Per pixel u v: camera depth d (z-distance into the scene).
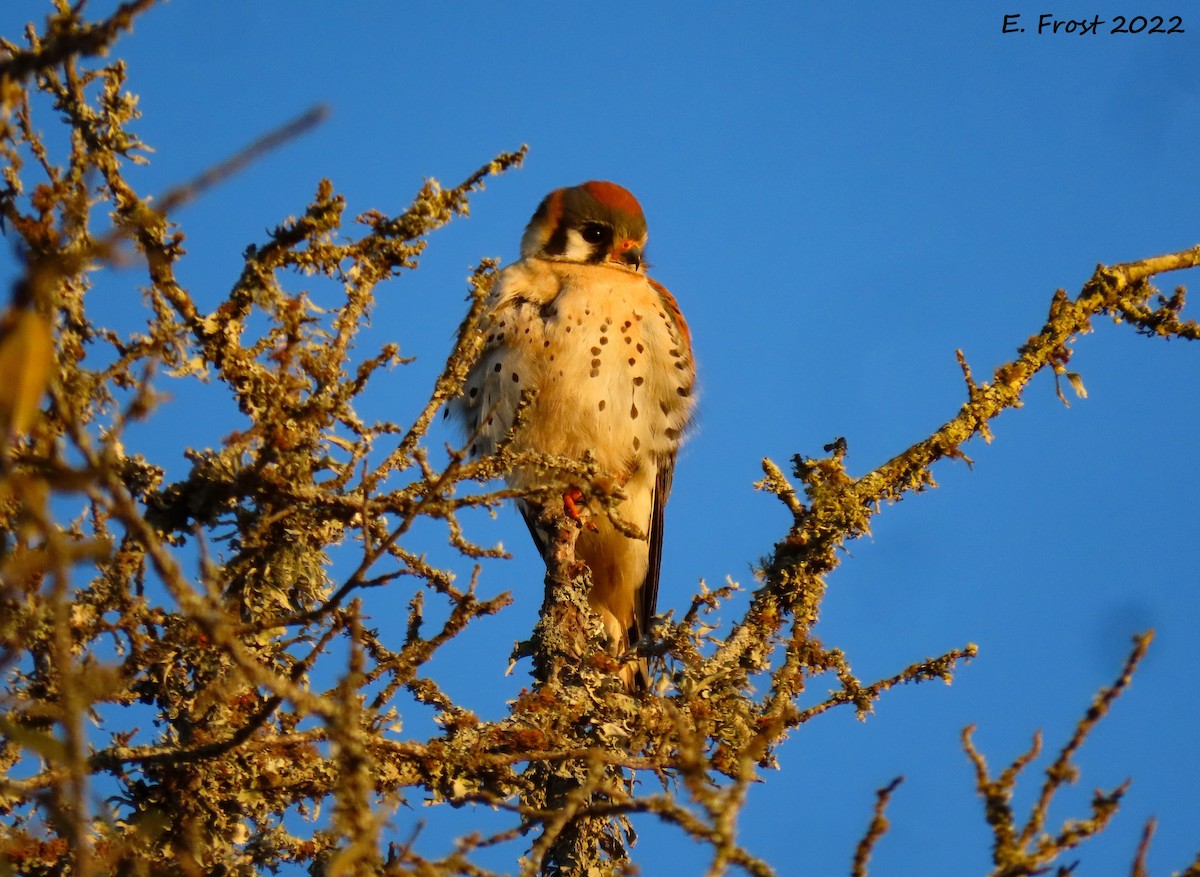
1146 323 10.30
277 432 6.45
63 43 4.33
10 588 3.89
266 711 6.04
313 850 7.11
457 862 5.28
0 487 4.22
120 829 6.60
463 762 7.30
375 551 6.17
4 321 3.44
